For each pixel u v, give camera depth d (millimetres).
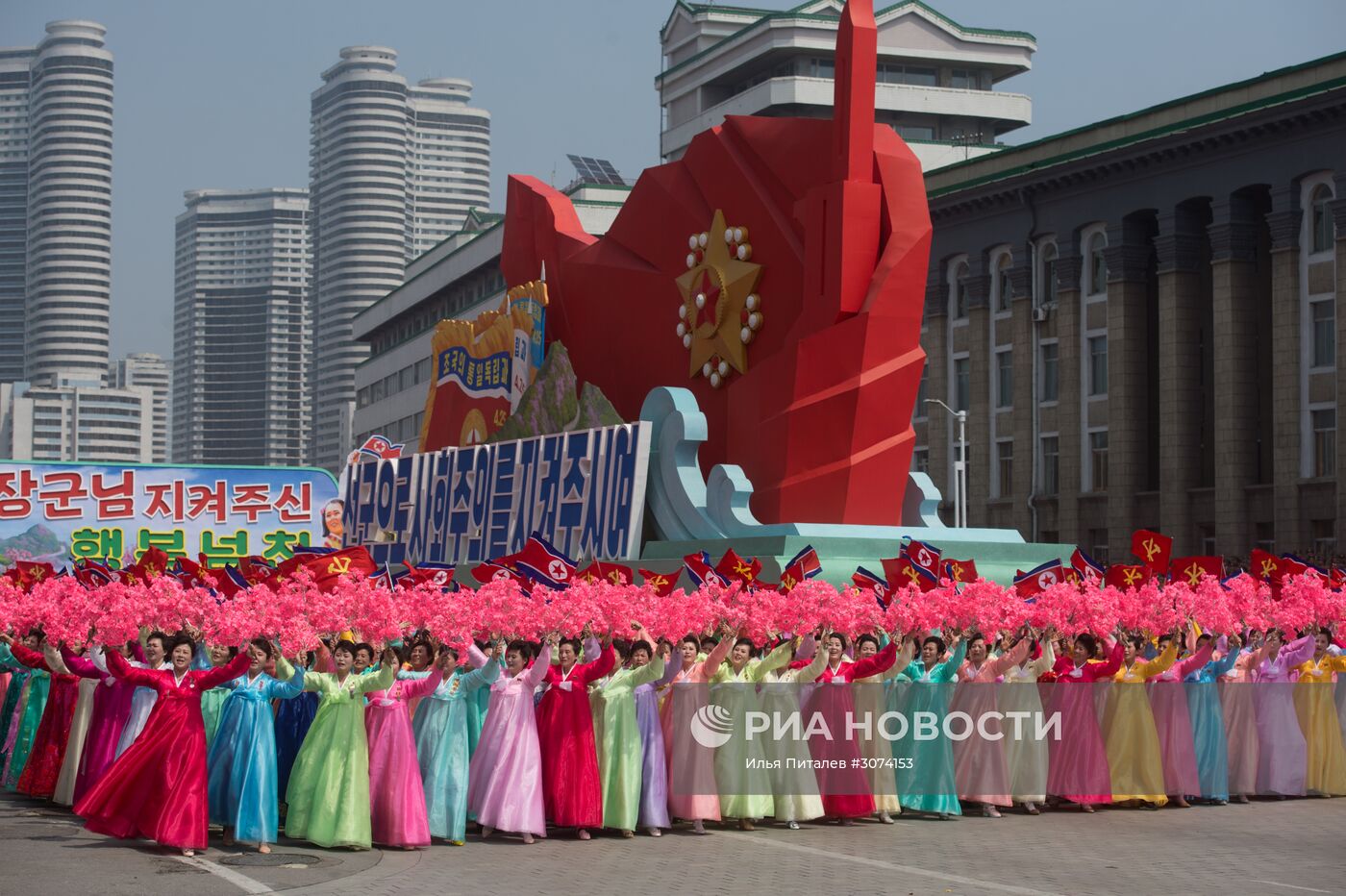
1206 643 17688
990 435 59594
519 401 32688
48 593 17422
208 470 46500
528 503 30484
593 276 31734
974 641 17172
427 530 33969
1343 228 46000
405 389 94875
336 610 14664
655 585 17844
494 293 80938
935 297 61875
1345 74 45906
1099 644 17656
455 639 14992
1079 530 55719
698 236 29094
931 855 14133
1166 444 51969
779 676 16031
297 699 16016
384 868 13312
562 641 15508
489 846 14727
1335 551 46000
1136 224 54219
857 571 18375
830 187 26094
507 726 15094
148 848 14203
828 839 15141
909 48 88750
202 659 15773
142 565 20109
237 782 14188
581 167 86250
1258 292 50219
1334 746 18766
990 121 90500
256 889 12102
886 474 26078
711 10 95250
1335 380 46719
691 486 27297
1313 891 12281
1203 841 14977
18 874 12695
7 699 19734
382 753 14594
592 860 13812
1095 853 14234
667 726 15828
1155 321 54812
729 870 13250
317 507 47062
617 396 30953
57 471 45500
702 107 92438
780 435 26031
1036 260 57656
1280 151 48000
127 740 16141
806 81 84438
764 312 27688
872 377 25766
